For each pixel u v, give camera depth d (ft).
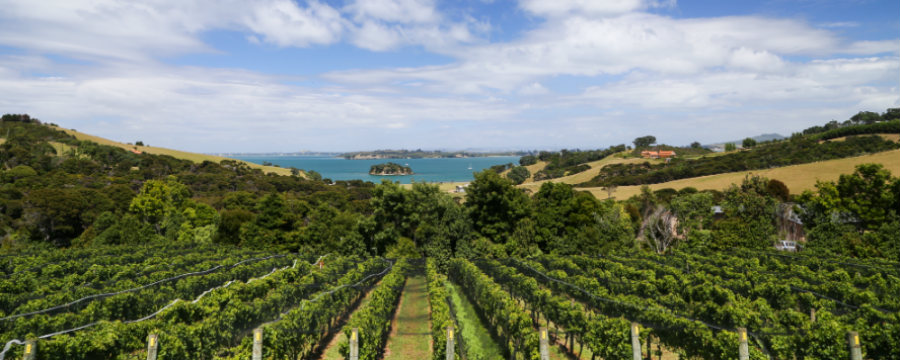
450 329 45.42
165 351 41.96
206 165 479.00
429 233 143.95
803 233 135.95
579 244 130.00
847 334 38.88
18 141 380.58
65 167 341.82
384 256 138.82
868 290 63.36
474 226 150.61
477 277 79.30
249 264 100.27
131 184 315.17
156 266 89.15
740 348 39.83
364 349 47.16
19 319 46.98
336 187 451.12
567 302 57.52
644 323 52.54
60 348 40.24
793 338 44.09
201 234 171.22
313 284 75.66
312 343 53.83
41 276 80.94
